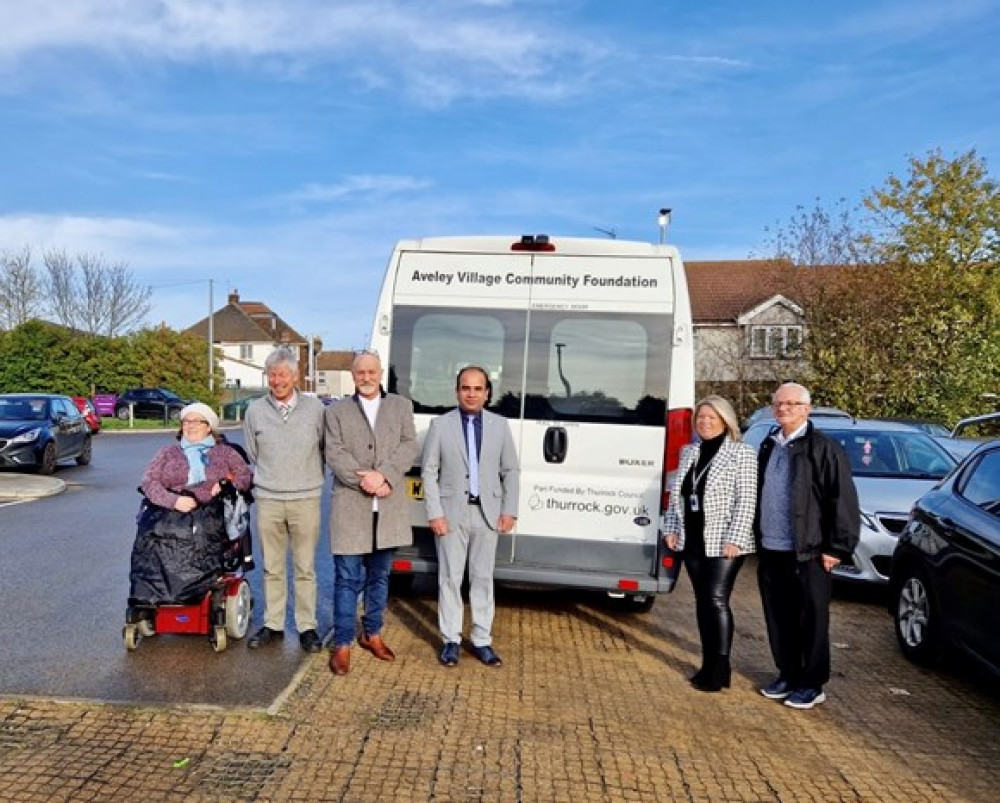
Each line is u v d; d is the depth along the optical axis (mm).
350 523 4855
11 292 43906
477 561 5141
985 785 3809
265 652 5129
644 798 3551
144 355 41500
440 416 5199
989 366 16719
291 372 5164
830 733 4340
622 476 5605
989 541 4789
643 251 5699
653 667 5262
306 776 3582
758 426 10719
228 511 5160
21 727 3916
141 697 4312
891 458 8469
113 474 15305
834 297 21031
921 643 5461
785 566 4805
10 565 7445
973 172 22312
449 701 4484
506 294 5777
